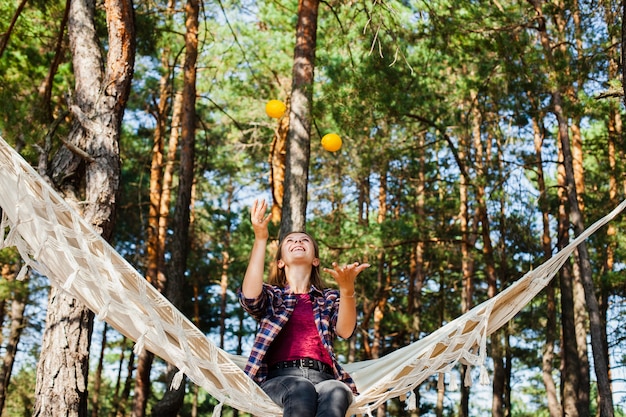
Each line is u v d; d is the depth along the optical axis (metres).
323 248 13.68
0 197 3.27
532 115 13.76
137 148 20.48
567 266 15.02
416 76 11.62
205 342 3.23
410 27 11.20
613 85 11.34
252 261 3.30
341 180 20.30
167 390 10.23
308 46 8.94
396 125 13.70
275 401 3.08
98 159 6.29
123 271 3.24
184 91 11.90
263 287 3.38
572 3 12.51
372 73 10.37
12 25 8.20
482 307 3.55
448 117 13.24
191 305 25.31
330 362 3.33
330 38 11.55
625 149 14.34
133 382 26.02
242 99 17.48
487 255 15.27
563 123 12.13
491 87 12.59
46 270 3.20
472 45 11.51
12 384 20.33
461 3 11.10
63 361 5.80
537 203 14.80
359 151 13.05
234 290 24.61
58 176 6.32
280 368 3.26
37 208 3.22
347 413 3.49
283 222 8.36
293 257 3.49
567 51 12.02
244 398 3.14
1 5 10.50
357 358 22.25
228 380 3.22
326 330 3.31
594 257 19.06
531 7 12.86
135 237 22.16
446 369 3.46
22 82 10.47
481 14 11.25
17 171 3.17
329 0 11.93
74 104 6.60
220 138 21.19
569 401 14.51
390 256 18.91
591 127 18.73
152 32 12.28
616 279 15.34
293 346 3.29
